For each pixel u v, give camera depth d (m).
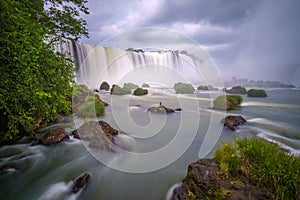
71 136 6.45
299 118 9.66
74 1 5.99
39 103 3.90
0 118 5.40
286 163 2.73
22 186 4.27
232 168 3.01
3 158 5.30
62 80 4.50
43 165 5.07
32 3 4.48
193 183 2.99
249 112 10.95
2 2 2.81
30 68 3.43
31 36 3.31
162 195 3.78
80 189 4.06
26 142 6.14
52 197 3.94
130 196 3.87
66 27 6.00
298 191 2.41
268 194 2.53
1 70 3.05
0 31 2.90
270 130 7.72
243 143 3.38
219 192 2.65
